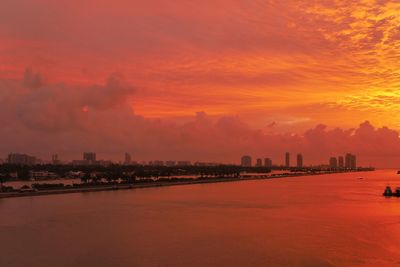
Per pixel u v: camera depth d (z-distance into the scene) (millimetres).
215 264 76812
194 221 123875
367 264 77125
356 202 182625
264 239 97625
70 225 116562
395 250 86938
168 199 194250
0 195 198125
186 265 76250
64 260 79625
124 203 174000
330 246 90500
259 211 148875
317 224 119250
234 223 120938
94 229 110125
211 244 92438
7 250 86938
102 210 149875
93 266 75750
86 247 89562
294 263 77562
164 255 83062
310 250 86938
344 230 109250
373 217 133125
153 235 102625
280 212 145750
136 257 81625
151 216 134875
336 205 169750
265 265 76250
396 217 133250
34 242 94125
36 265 76375
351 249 87750
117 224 118125
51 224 118125
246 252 85438
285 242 94375
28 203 172875
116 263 77562
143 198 198125
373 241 95500
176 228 112125
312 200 191250
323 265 76500
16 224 117875
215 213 142625
